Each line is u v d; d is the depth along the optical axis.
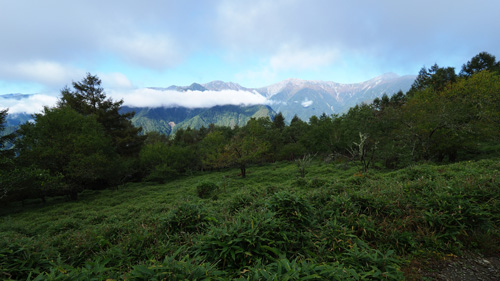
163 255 4.07
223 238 3.58
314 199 6.34
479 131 18.81
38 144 20.67
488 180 5.92
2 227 10.59
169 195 20.19
